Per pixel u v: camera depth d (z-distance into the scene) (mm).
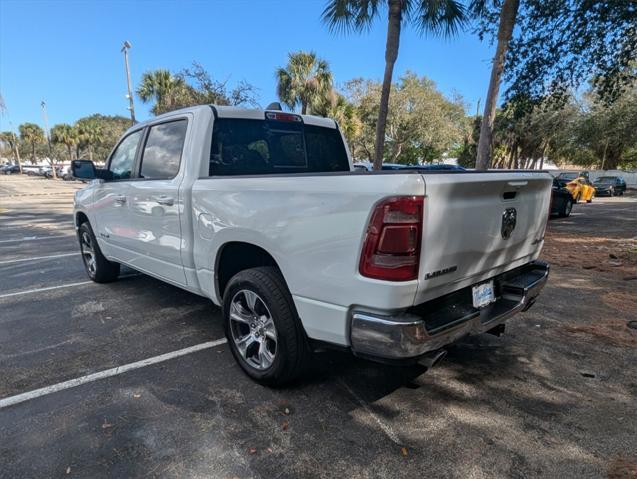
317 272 2400
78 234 5770
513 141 31156
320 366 3189
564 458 2258
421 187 2064
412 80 30375
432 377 3129
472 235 2416
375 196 2100
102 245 5090
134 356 3469
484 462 2225
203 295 3518
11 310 4574
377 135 10836
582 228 11383
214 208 3074
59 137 52906
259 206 2711
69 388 2969
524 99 9227
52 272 6309
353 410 2699
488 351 3574
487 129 9742
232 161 3598
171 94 19828
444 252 2244
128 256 4484
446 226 2225
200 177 3328
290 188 2518
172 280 3812
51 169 52219
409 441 2395
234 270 3336
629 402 2803
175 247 3586
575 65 8461
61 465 2195
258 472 2148
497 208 2600
